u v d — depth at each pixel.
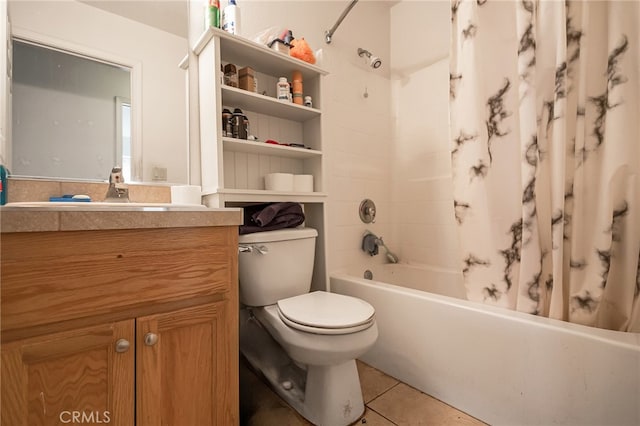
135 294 0.75
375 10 2.32
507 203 1.20
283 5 1.79
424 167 2.18
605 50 1.04
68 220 0.65
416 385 1.34
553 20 1.07
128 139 1.28
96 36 1.22
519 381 1.03
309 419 1.15
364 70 2.22
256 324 1.55
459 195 1.32
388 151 2.36
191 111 1.43
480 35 1.26
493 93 1.23
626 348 0.83
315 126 1.73
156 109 1.35
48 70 1.12
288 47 1.56
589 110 1.05
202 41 1.35
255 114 1.65
